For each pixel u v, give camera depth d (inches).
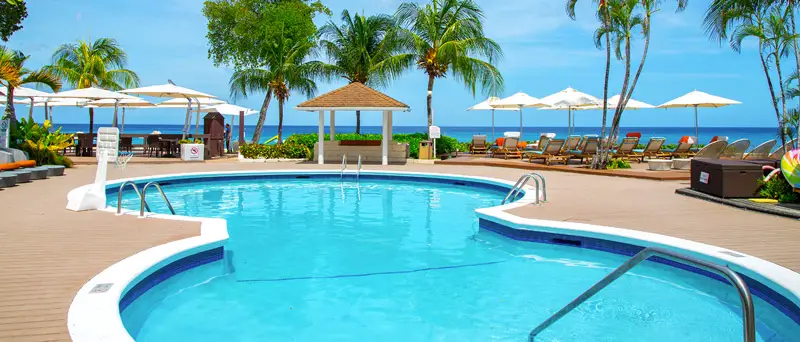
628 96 628.7
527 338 179.3
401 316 199.5
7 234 270.1
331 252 294.2
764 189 388.2
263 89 1059.9
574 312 202.1
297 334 182.4
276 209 437.4
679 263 244.7
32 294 175.0
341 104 756.6
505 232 323.6
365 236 335.6
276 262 273.7
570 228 290.0
